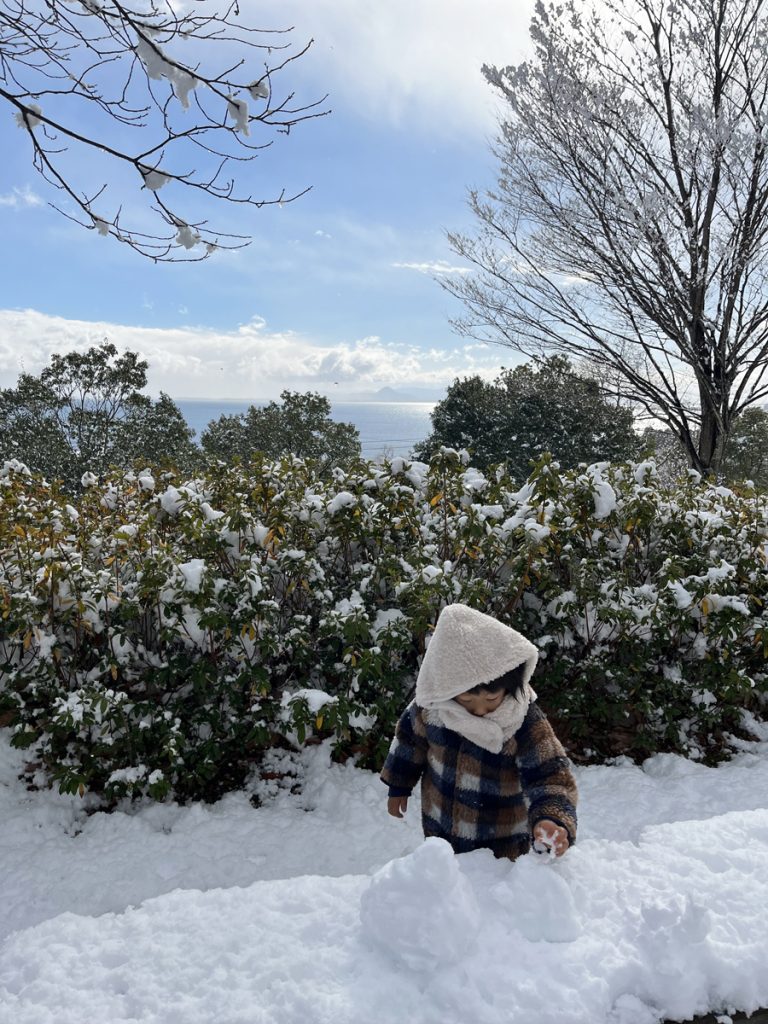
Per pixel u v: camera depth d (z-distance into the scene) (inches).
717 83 354.3
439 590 156.6
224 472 220.4
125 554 176.6
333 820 137.3
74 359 1293.1
